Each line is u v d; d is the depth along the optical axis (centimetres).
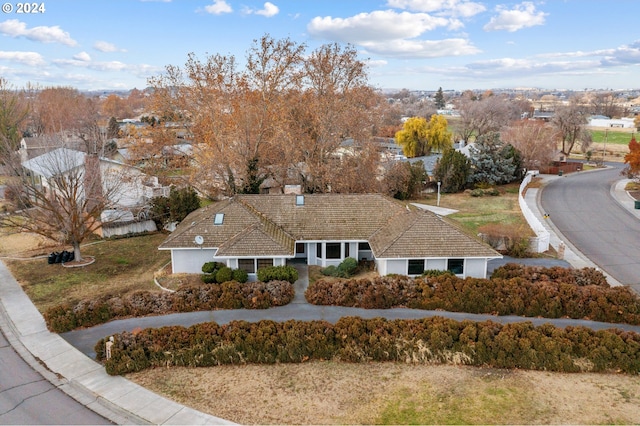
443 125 7781
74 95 12519
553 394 1692
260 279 2594
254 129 4188
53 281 2769
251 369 1864
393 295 2384
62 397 1669
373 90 5062
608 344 1877
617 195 5209
